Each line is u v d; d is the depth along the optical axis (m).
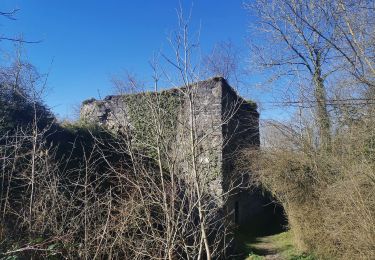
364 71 8.62
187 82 5.39
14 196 7.80
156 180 6.40
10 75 11.00
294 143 13.49
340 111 10.21
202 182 5.78
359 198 8.65
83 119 15.62
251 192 17.38
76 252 6.40
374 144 9.67
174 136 5.90
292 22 16.22
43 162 7.45
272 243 14.91
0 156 7.69
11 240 6.12
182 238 5.18
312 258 11.62
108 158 11.35
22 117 11.00
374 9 8.03
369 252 8.27
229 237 12.19
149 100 6.20
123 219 6.14
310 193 12.32
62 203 6.81
